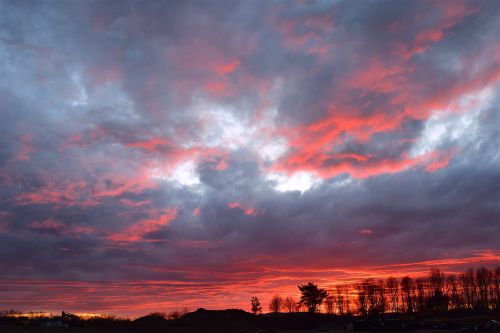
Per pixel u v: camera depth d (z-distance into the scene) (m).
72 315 120.69
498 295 156.62
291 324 130.12
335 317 143.38
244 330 106.06
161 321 111.88
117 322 114.56
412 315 134.62
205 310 119.38
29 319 117.62
